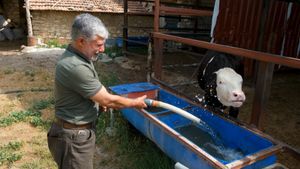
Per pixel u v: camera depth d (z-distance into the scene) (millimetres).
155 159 3621
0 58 9641
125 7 10344
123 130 4348
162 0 11219
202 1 11359
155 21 5473
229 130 3447
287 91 7168
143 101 2609
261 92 3357
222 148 3447
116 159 3814
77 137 2330
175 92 4637
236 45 6770
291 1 6582
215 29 6301
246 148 3223
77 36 2139
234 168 2395
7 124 4656
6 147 3969
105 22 14055
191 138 3684
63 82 2230
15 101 5680
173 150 3131
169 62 9891
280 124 5117
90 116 2391
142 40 11922
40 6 12633
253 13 6828
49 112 5180
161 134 3295
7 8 15086
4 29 14500
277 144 2809
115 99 2361
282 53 7789
